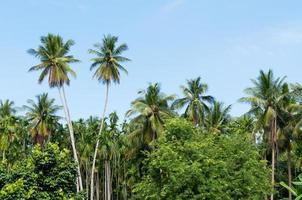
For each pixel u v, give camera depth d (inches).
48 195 784.3
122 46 2568.9
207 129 2778.1
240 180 1582.2
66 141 3164.4
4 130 2869.1
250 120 2856.8
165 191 1477.6
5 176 800.3
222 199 1471.5
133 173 2561.5
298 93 2161.7
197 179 1453.0
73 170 832.9
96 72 2554.1
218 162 1521.9
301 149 2691.9
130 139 2454.5
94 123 3107.8
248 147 1716.3
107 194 3260.3
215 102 2817.4
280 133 2409.0
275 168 2620.6
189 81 2573.8
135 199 2078.0
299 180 631.8
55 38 2484.0
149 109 2348.7
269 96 2249.0
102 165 3240.7
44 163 807.1
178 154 1539.1
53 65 2453.2
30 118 3021.7
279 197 2738.7
